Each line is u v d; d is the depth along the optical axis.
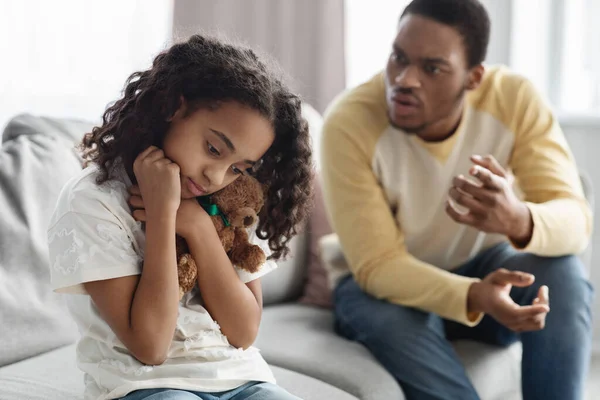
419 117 2.02
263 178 1.49
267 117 1.32
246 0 3.22
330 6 3.14
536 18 3.34
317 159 2.44
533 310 1.79
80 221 1.27
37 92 3.20
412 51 1.98
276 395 1.34
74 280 1.24
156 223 1.28
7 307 1.67
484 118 2.17
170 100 1.30
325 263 2.32
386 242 2.06
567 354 1.89
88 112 3.27
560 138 2.21
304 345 1.94
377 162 2.12
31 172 1.84
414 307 1.99
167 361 1.32
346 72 3.19
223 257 1.39
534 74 3.37
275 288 2.28
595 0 3.29
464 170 2.15
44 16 3.20
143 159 1.30
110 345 1.31
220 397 1.32
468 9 2.00
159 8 3.35
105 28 3.28
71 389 1.54
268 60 1.50
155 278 1.26
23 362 1.67
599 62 3.31
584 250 2.23
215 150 1.29
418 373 1.85
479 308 1.87
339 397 1.65
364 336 1.96
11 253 1.72
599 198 3.18
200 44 1.37
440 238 2.17
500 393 2.02
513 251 2.14
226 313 1.39
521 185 2.18
